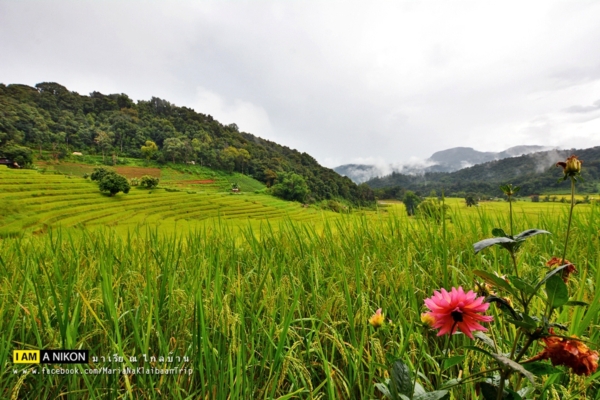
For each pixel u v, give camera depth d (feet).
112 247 10.69
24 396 5.01
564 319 4.84
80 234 12.69
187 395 4.74
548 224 12.49
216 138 605.73
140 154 486.38
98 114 554.87
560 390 4.33
